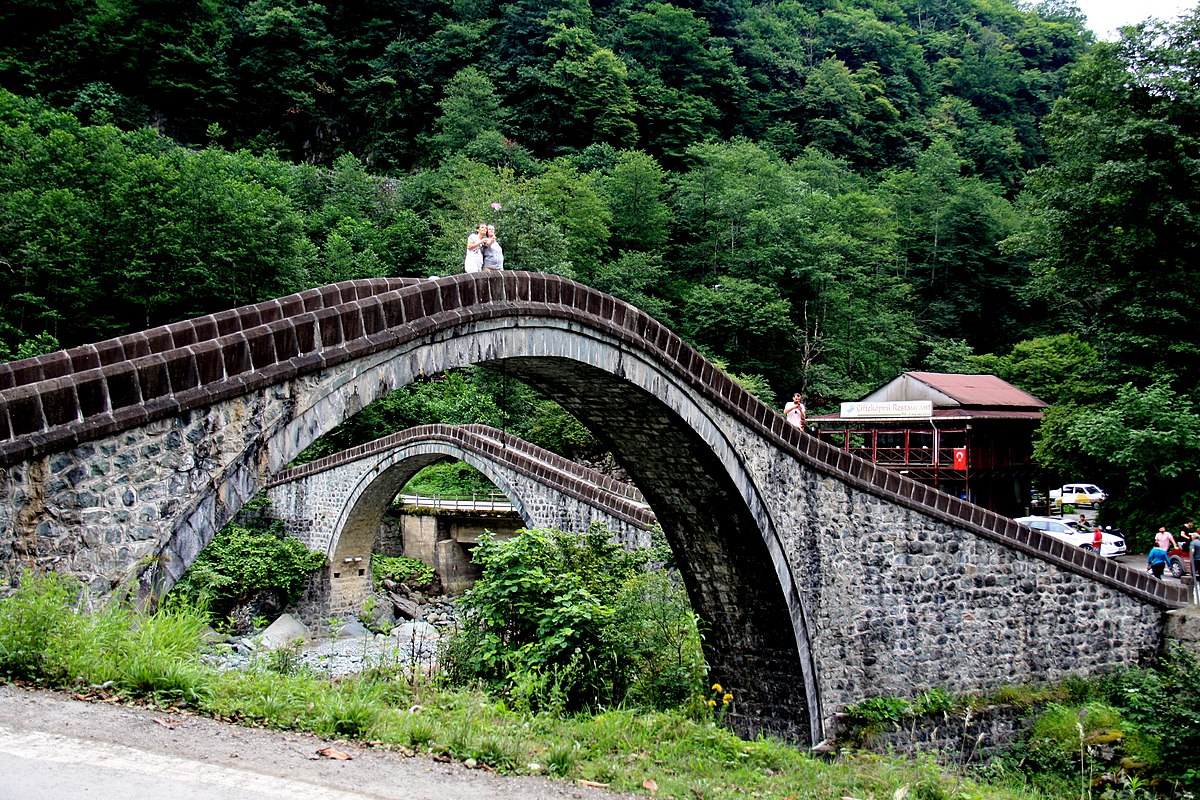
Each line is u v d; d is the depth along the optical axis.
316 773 6.09
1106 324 32.19
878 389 41.94
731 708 18.28
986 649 18.31
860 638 17.30
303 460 48.16
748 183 66.81
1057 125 32.72
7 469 8.27
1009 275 70.62
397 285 14.64
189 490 9.67
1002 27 120.69
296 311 13.02
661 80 83.62
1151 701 15.51
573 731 9.64
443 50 85.94
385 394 11.67
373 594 40.09
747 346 58.25
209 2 79.62
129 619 8.62
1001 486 40.31
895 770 11.55
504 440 31.64
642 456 17.38
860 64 99.69
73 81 69.06
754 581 17.45
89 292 43.66
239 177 59.91
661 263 63.97
